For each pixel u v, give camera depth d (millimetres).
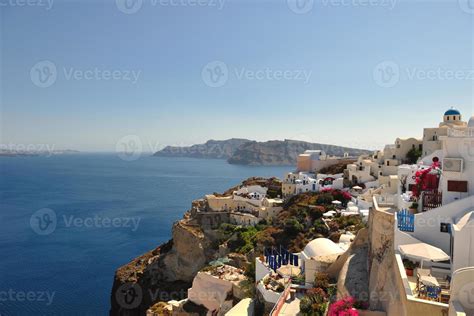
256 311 36562
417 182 33031
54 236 124562
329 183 89938
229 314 36344
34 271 91500
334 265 34438
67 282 84938
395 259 24609
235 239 75250
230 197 94688
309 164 113688
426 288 20688
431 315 18797
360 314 24938
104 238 123062
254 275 48094
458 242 22250
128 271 80688
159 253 86688
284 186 94688
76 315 70062
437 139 76312
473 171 27531
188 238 79312
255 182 113000
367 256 31906
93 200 195875
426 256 23062
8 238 120875
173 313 51062
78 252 107188
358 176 88125
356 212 65500
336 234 54594
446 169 28406
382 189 65188
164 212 166375
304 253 39531
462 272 18047
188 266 78250
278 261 42344
